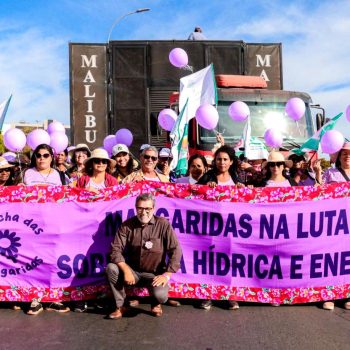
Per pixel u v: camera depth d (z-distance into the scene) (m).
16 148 6.20
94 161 5.74
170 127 9.09
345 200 5.56
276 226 5.51
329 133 5.83
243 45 10.76
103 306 5.43
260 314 5.18
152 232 5.04
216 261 5.54
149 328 4.75
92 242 5.53
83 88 10.44
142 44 10.45
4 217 5.46
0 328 4.78
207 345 4.32
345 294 5.54
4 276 5.47
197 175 6.30
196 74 7.56
